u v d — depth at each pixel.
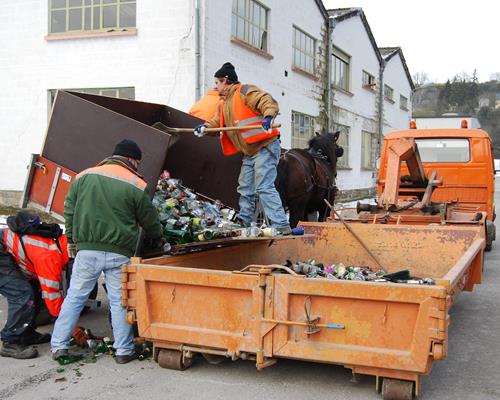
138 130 5.50
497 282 8.74
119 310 4.97
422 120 41.66
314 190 9.38
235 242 6.37
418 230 7.00
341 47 22.28
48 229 5.36
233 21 14.55
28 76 14.58
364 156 26.09
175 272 4.55
